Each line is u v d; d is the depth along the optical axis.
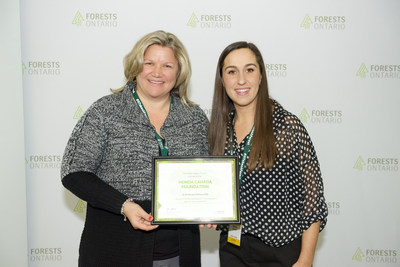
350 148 2.45
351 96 2.42
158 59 1.49
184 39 2.34
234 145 1.55
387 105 2.43
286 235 1.41
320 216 1.43
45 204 2.38
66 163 1.38
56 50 2.30
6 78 2.18
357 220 2.48
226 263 1.57
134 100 1.54
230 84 1.51
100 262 1.43
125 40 2.32
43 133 2.34
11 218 2.23
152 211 1.37
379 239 2.48
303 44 2.38
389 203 2.47
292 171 1.44
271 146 1.41
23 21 2.28
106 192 1.33
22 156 2.24
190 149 1.54
